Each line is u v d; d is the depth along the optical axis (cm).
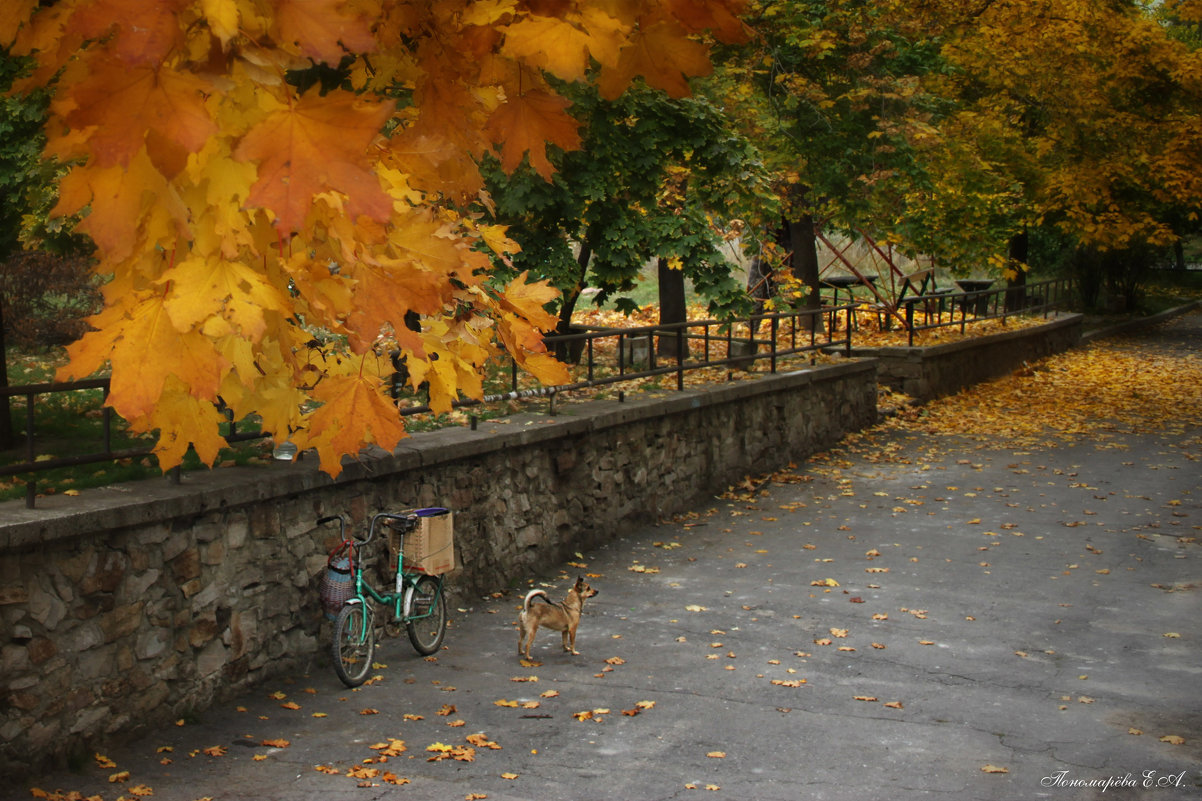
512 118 168
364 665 679
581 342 1405
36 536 502
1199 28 2789
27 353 1177
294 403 182
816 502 1261
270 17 124
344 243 151
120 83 115
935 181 1948
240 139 121
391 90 183
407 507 794
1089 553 1045
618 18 154
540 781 518
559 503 998
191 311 131
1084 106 2047
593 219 1111
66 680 525
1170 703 654
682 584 938
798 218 1730
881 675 707
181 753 549
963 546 1072
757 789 514
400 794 495
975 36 2059
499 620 827
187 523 601
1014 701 658
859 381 1684
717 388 1279
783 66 1549
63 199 129
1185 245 4272
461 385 210
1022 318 2612
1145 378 2288
